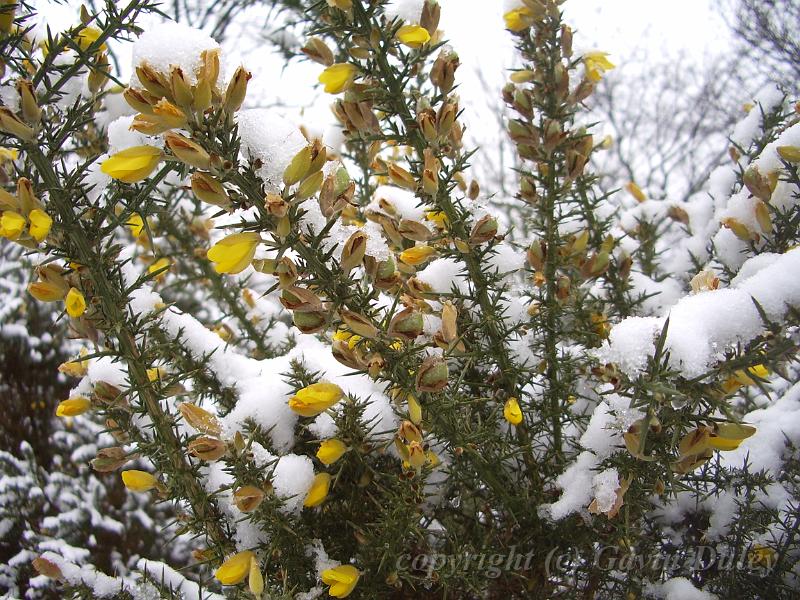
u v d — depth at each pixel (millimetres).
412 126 304
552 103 354
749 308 262
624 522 304
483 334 332
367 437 319
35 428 902
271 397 333
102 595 326
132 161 239
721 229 389
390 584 317
